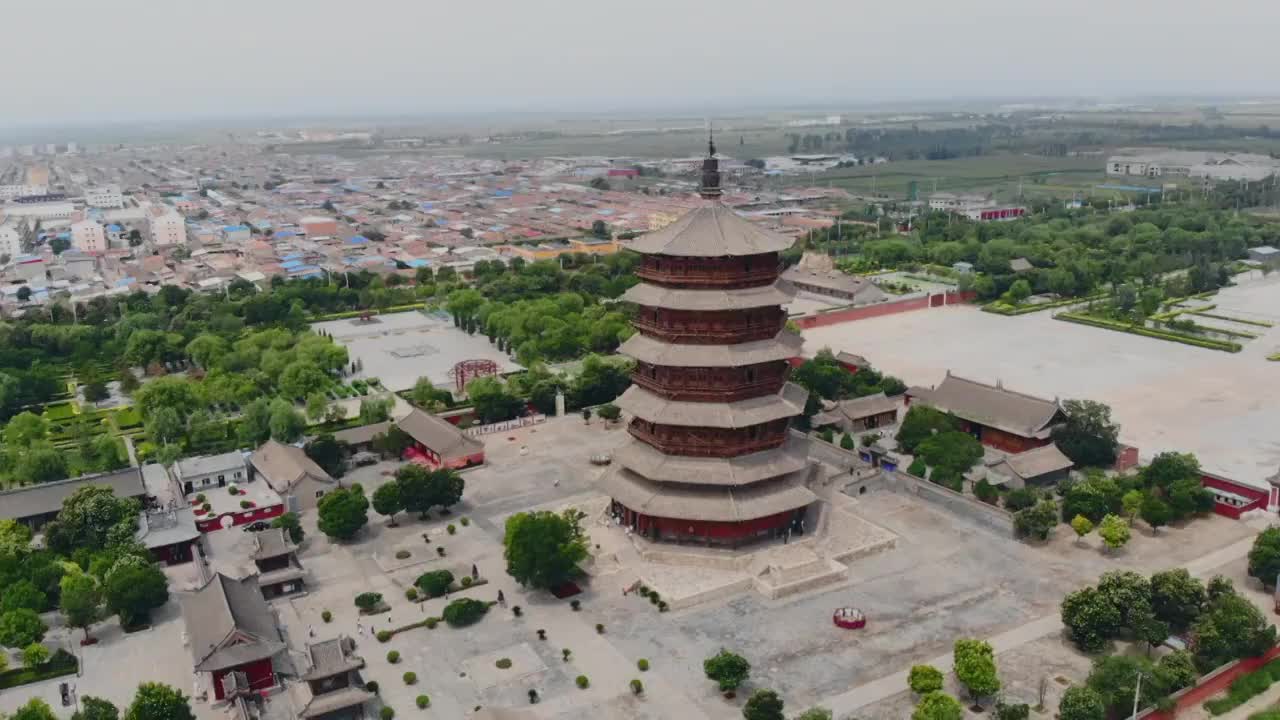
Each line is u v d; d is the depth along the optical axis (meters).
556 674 95.06
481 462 154.25
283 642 94.19
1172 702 86.31
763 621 105.19
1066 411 150.62
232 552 124.25
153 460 155.50
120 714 88.50
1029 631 101.56
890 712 87.94
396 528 130.25
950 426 150.25
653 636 102.31
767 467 118.44
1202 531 125.75
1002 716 83.19
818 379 176.38
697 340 114.81
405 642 101.38
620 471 128.50
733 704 89.75
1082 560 118.00
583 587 113.38
